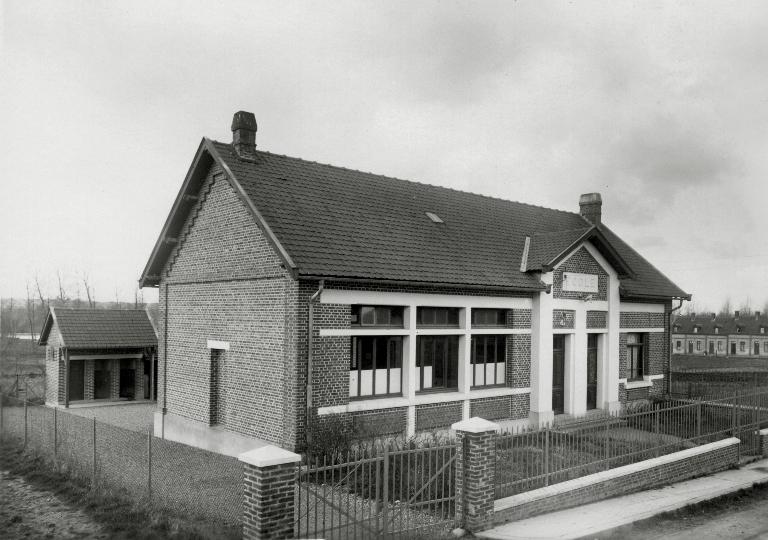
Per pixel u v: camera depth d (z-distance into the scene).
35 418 19.98
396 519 9.61
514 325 17.50
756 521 10.64
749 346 88.94
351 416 13.76
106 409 23.45
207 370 15.94
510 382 17.47
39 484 12.26
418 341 15.58
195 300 16.64
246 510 7.82
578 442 11.77
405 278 14.39
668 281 23.55
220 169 15.60
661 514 10.62
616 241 24.66
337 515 9.79
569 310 18.78
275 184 15.71
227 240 15.41
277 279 13.71
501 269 17.34
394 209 17.75
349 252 14.30
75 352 24.34
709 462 13.88
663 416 13.64
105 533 9.55
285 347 13.31
